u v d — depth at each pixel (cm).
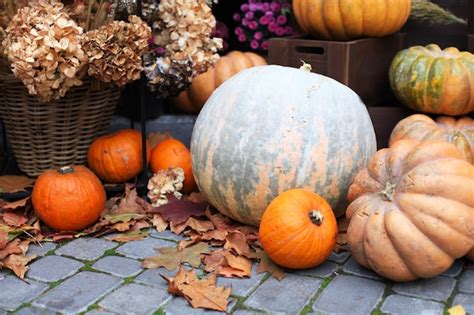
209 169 303
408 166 264
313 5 376
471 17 378
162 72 354
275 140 287
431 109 357
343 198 302
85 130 355
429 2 439
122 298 255
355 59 367
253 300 253
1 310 246
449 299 255
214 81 464
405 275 259
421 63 353
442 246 252
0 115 359
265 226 271
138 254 293
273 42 383
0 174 388
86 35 310
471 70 346
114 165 348
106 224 314
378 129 383
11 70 320
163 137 392
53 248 299
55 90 317
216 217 319
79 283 267
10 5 328
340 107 296
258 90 296
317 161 288
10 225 310
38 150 349
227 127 296
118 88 362
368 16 367
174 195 341
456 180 253
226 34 513
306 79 299
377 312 245
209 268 275
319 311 245
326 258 279
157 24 360
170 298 255
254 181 290
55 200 303
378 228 256
